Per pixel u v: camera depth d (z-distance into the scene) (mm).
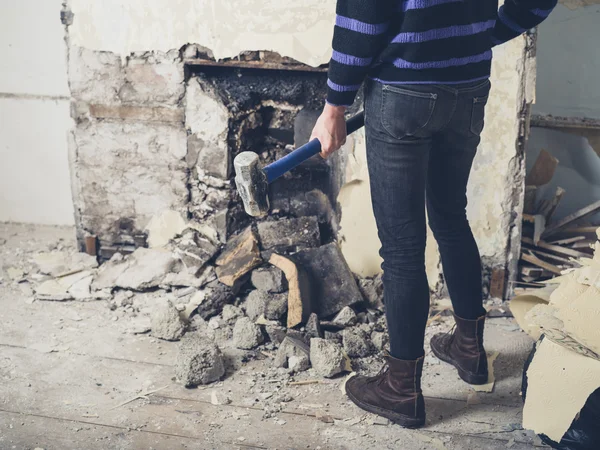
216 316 2709
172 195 2943
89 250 3088
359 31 1630
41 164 3512
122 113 2869
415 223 1885
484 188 2721
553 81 3074
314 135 1888
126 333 2590
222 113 2777
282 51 2682
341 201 2838
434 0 1614
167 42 2738
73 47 2818
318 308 2654
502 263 2801
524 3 1883
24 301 2803
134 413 2117
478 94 1829
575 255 2873
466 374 2271
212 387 2260
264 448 1963
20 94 3396
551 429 1780
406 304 1923
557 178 3199
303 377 2320
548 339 1858
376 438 2012
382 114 1771
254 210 1815
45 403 2156
